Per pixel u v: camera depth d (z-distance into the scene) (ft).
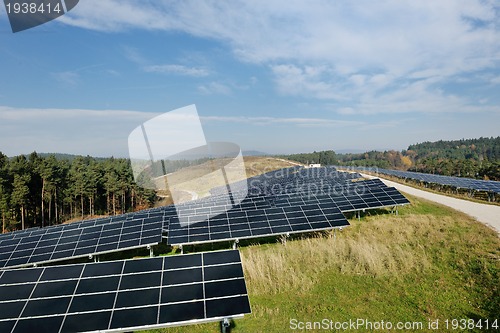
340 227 65.31
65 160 201.87
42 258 58.08
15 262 57.11
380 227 74.64
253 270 50.80
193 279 36.24
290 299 44.34
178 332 38.17
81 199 172.96
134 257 65.72
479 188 126.52
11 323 30.83
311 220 67.62
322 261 54.85
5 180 135.33
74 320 31.22
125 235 63.16
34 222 154.92
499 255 54.19
